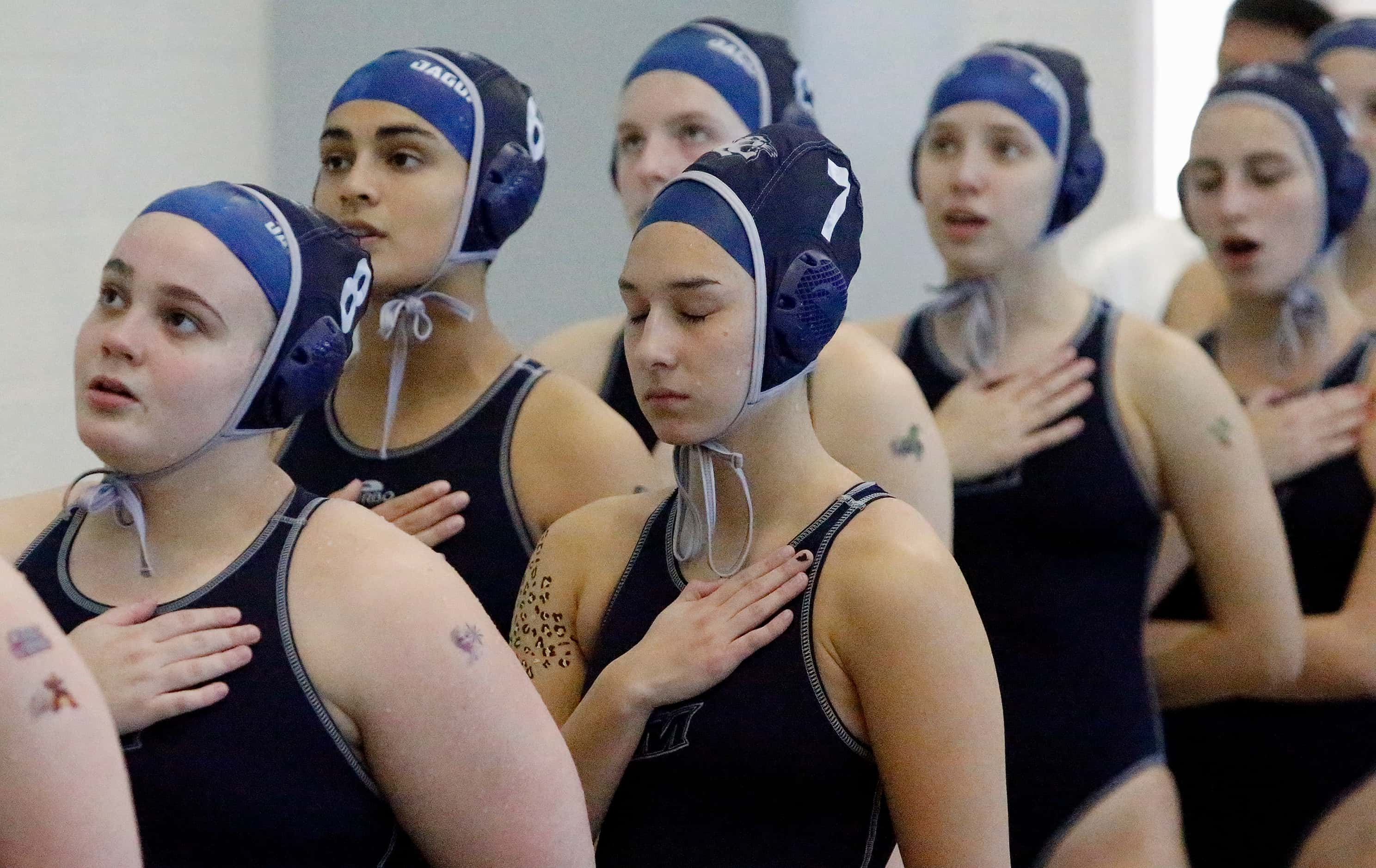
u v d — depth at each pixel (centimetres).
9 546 712
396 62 885
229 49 1416
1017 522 1114
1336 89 1434
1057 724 1100
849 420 964
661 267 669
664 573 722
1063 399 1115
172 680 608
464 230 880
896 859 750
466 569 870
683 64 1073
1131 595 1123
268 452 665
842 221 698
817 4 1912
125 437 618
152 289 623
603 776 691
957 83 1128
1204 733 1277
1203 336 1333
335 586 622
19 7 1234
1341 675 1198
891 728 654
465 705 613
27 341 1255
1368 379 1244
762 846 670
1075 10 2175
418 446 896
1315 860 1238
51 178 1267
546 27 1648
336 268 663
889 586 654
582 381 1091
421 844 636
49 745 505
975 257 1120
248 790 609
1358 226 1378
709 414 672
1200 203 1248
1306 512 1231
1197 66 2297
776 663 671
